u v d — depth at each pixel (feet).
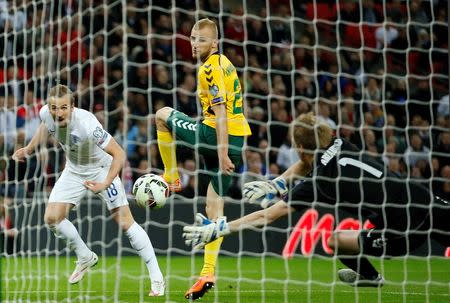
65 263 85.61
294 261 88.74
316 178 48.55
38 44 118.42
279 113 114.73
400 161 109.19
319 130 48.93
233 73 55.21
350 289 58.34
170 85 117.39
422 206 49.55
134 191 54.54
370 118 114.21
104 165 57.21
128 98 114.42
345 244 52.16
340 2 128.47
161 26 122.62
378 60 124.77
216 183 55.26
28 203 96.02
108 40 119.96
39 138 56.49
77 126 53.36
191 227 45.37
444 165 109.91
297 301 50.96
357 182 49.08
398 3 126.31
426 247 91.81
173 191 58.70
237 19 125.08
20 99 113.29
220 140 52.80
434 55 124.77
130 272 74.84
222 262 87.81
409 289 58.34
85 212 92.99
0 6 118.52
